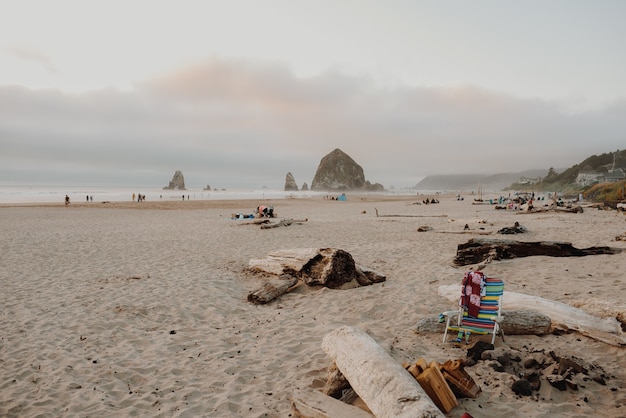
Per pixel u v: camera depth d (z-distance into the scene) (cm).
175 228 2181
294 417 377
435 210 3759
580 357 480
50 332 636
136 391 454
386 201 6925
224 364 518
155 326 669
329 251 891
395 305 732
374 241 1605
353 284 895
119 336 624
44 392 452
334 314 712
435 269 1006
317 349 552
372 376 360
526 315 561
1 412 411
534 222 2200
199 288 895
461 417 341
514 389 402
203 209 4206
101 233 1947
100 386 466
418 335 582
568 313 564
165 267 1126
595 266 961
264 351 559
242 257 1274
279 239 1697
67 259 1249
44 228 2186
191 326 669
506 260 1079
